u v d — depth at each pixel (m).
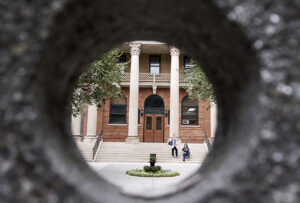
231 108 3.26
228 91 3.34
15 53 2.12
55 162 2.07
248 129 2.27
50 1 2.19
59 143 2.48
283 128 2.07
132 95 22.59
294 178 2.02
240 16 2.21
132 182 9.10
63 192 2.03
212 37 2.92
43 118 2.22
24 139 2.05
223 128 3.67
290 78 2.12
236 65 2.73
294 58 2.15
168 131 24.83
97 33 3.27
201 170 3.29
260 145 2.07
